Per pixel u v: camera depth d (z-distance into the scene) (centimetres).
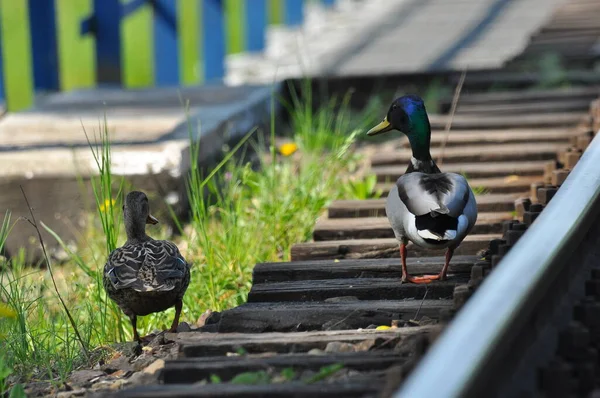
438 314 820
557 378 597
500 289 614
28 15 2005
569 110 1622
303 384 646
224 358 711
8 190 1363
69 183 1359
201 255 1138
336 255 1033
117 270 843
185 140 1434
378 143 1706
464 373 504
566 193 835
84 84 2917
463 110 1653
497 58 2116
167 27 2389
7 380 809
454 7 3003
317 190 1273
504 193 1242
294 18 3225
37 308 1045
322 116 1606
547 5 2902
